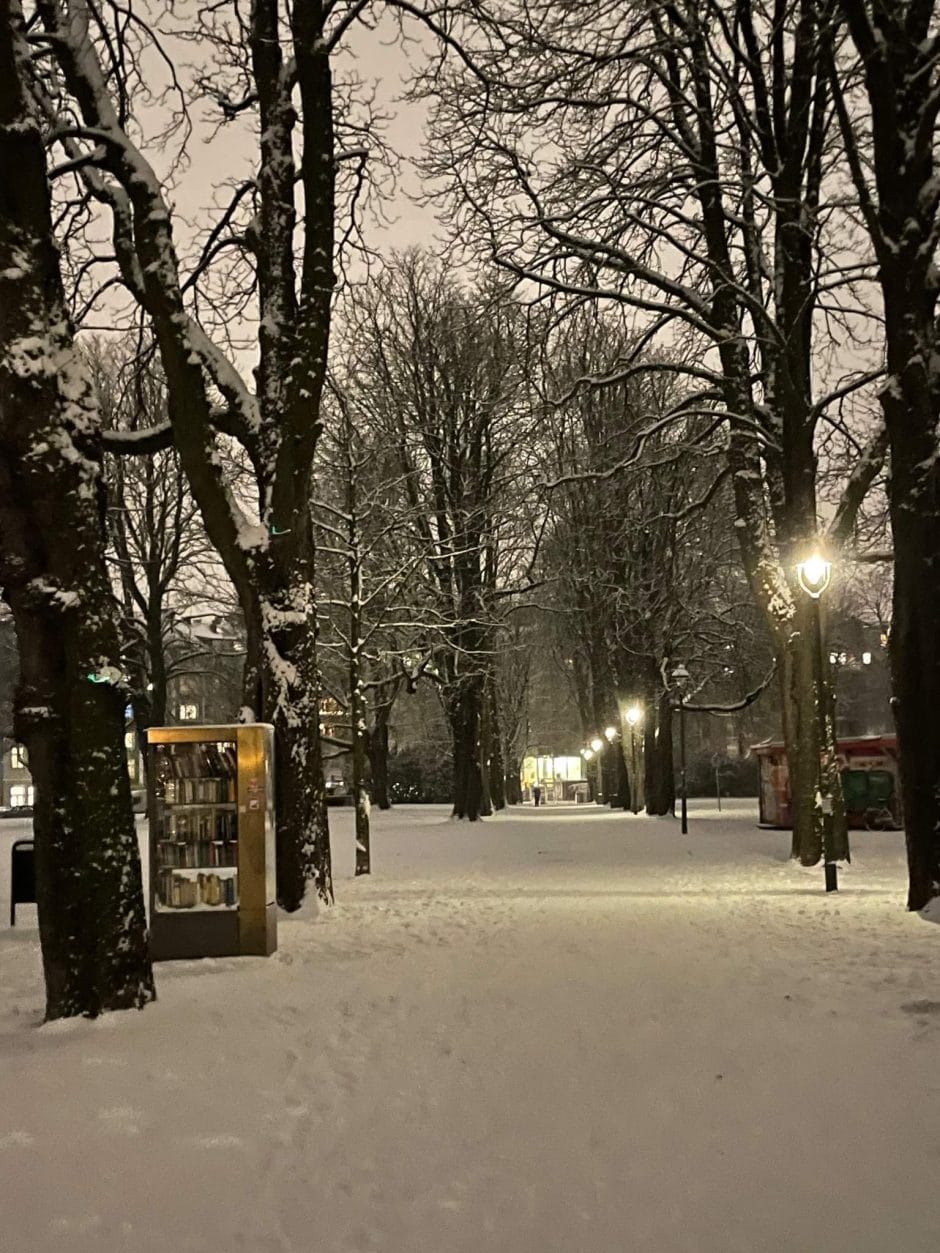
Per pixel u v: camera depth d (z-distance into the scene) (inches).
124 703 370.3
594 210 866.1
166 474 1561.3
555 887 767.1
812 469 877.8
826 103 887.7
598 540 1621.6
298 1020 346.6
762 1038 309.0
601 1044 306.2
